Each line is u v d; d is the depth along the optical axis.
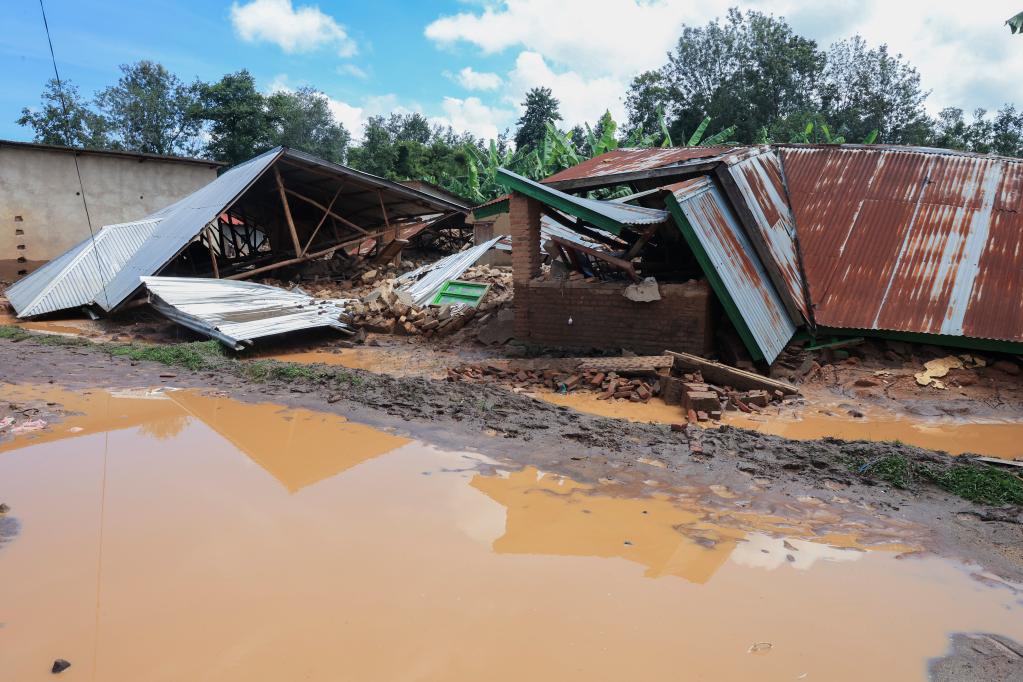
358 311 17.05
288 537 4.93
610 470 6.50
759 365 11.54
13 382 9.35
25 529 5.02
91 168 27.23
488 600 4.13
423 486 5.99
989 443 8.58
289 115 63.59
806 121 43.75
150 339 15.55
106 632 3.71
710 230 11.24
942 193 12.66
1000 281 11.20
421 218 27.88
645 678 3.42
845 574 4.62
